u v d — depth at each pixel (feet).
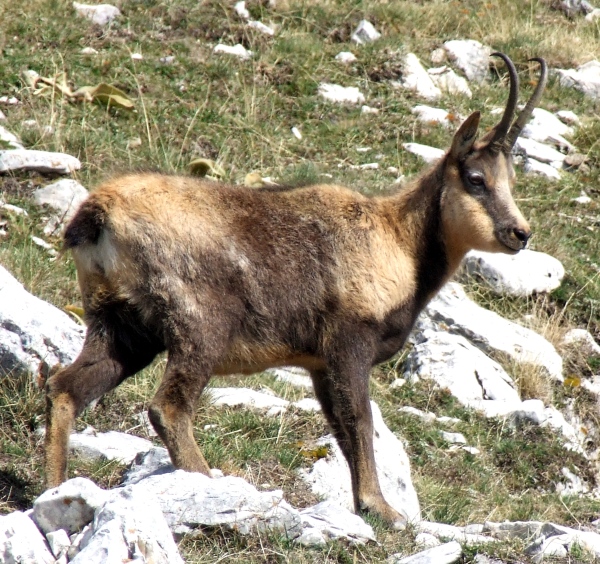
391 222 64.85
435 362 92.84
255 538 49.62
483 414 88.38
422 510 70.44
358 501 60.44
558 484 82.53
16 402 65.46
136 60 124.98
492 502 75.10
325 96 131.44
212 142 115.34
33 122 107.65
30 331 67.87
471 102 139.95
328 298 61.31
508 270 107.24
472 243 66.59
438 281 66.85
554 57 156.87
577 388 98.32
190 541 49.03
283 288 60.34
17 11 126.82
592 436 96.17
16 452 61.62
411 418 83.61
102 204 57.00
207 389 75.15
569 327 106.52
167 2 138.72
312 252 61.31
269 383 82.17
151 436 69.46
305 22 145.69
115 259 56.85
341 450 64.03
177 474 52.70
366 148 123.85
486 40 157.38
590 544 55.57
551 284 108.68
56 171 99.81
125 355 58.08
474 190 66.18
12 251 85.81
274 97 128.26
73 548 43.50
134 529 41.78
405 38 148.66
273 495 51.62
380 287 62.34
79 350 68.69
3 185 96.17
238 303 59.21
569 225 120.37
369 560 50.44
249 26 139.33
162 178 59.82
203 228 58.49
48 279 84.79
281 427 71.56
